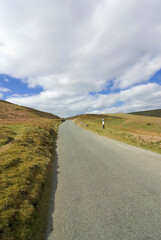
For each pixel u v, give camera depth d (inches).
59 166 256.8
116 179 186.7
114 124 1422.2
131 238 96.4
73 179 198.2
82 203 140.9
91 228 108.1
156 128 1128.8
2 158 246.7
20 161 244.4
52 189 175.8
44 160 271.3
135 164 237.5
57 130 884.6
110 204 135.3
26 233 108.5
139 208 126.7
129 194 149.9
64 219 121.3
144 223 108.9
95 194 154.9
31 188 168.6
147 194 148.1
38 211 137.3
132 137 455.8
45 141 443.5
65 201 147.4
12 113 1733.5
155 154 290.7
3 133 467.8
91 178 195.8
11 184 169.5
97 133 642.8
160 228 103.4
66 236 103.5
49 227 114.3
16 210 128.0
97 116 2827.3
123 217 116.8
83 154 321.1
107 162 256.7
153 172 201.5
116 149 347.3
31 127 663.1
